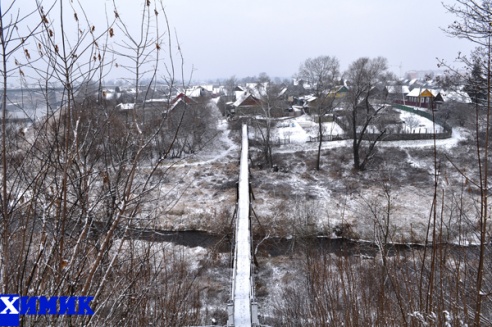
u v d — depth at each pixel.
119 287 4.68
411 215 21.62
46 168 3.66
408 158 32.19
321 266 15.01
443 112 40.09
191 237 21.22
